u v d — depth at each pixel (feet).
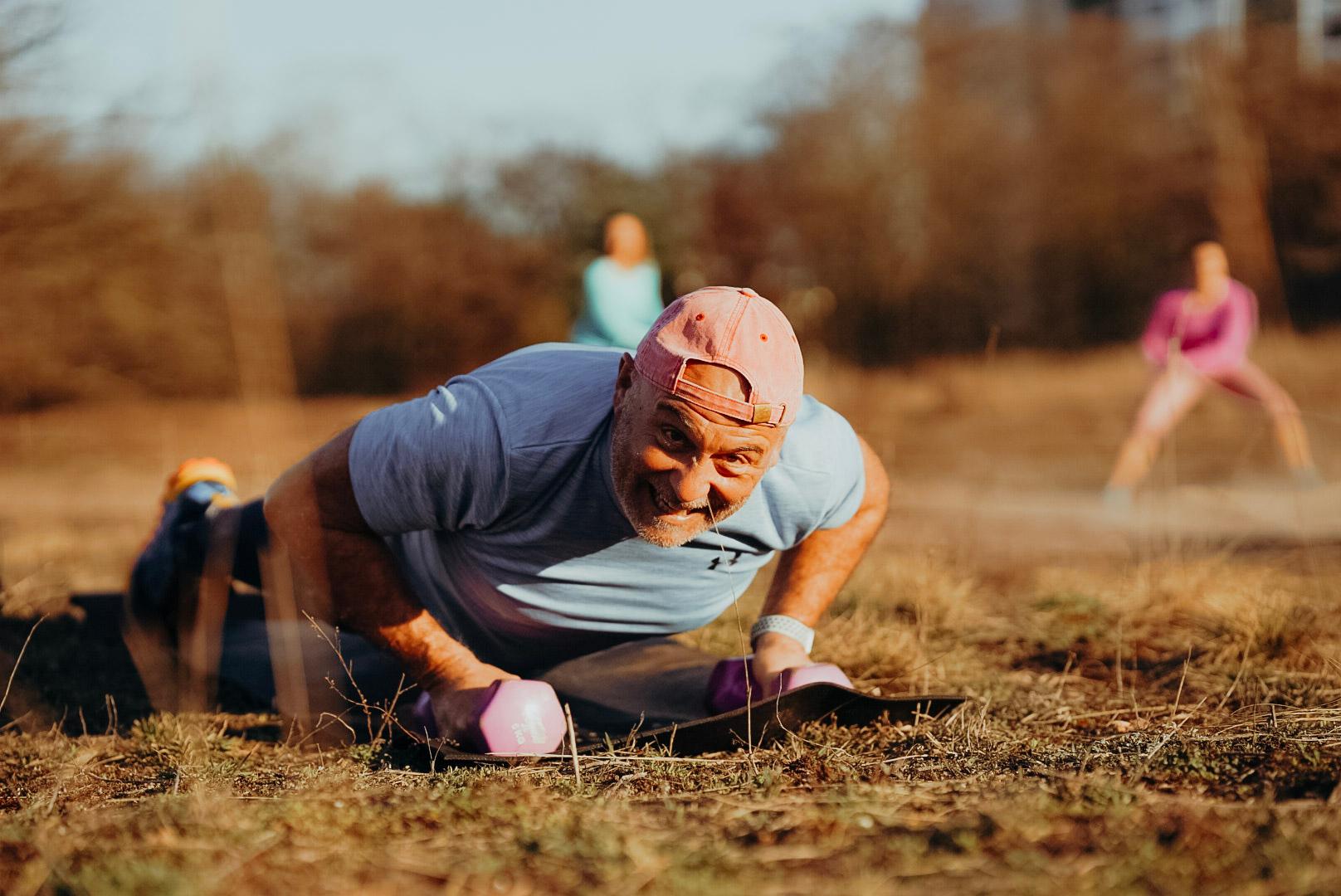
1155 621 14.97
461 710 9.71
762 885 6.78
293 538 10.03
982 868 6.96
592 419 9.21
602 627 10.66
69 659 13.88
